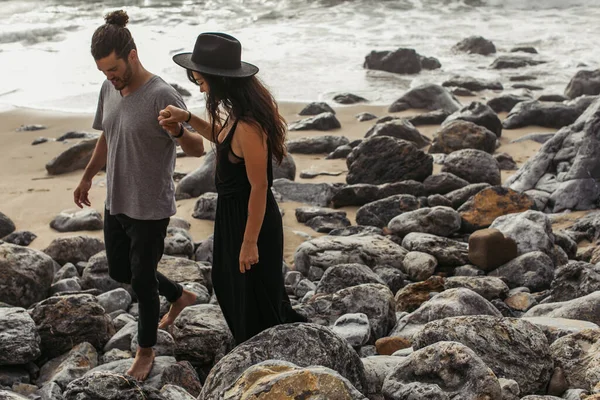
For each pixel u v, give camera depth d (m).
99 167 4.93
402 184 9.07
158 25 21.09
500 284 6.27
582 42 19.52
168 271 6.51
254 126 3.87
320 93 15.17
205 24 21.31
